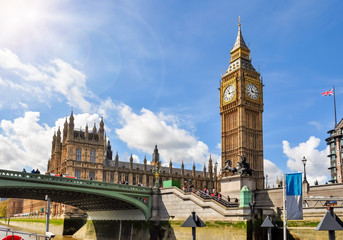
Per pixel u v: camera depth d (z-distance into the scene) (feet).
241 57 484.74
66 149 446.60
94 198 234.58
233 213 181.27
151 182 542.98
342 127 424.05
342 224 83.97
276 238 185.47
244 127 455.63
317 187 218.18
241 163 217.56
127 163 555.69
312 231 170.19
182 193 215.31
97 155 451.53
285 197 128.36
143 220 236.02
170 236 216.54
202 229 195.00
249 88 472.44
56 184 197.47
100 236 282.56
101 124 466.29
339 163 423.64
